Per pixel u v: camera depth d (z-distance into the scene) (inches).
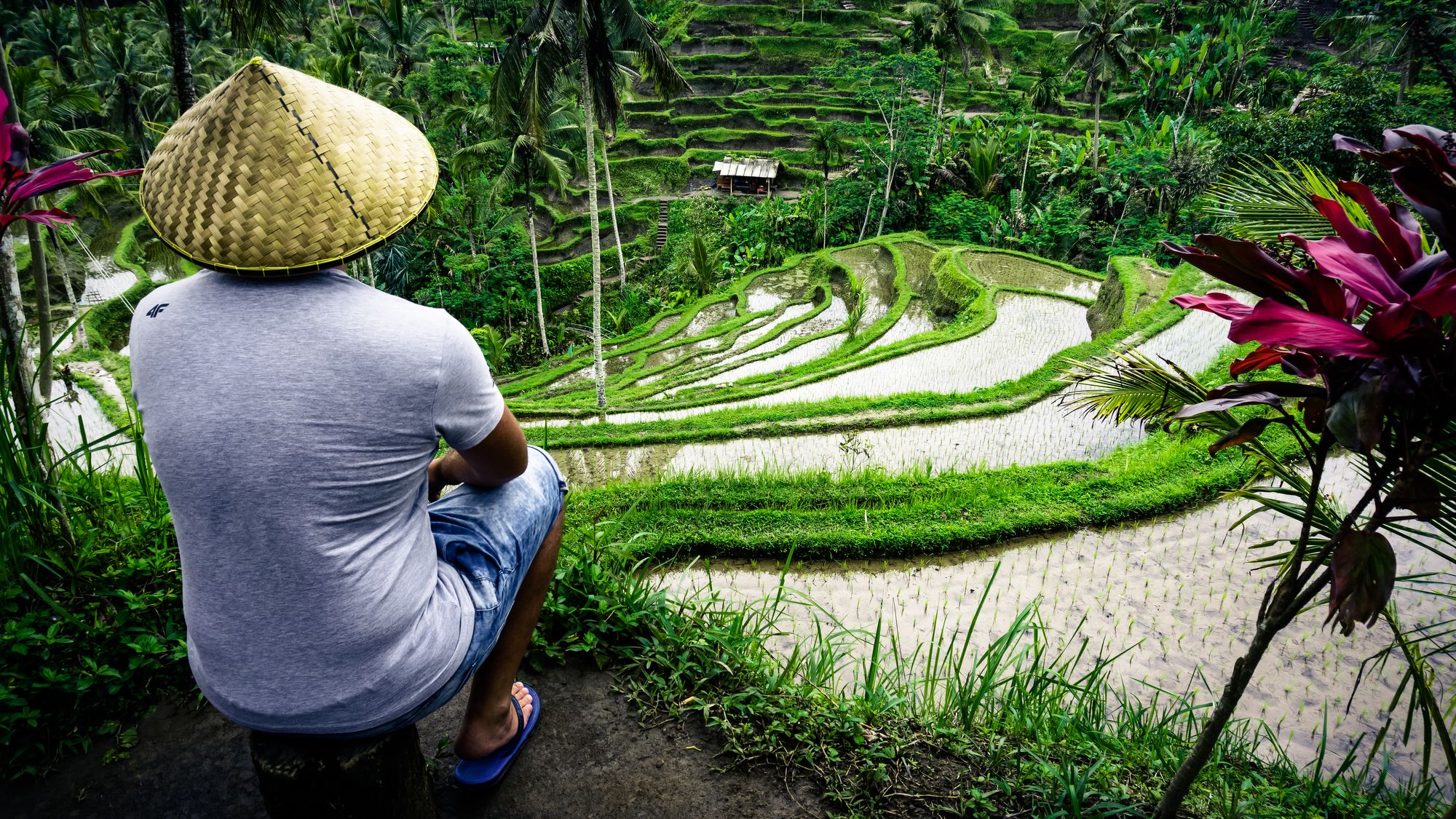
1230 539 291.7
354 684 53.7
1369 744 195.5
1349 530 67.5
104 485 124.1
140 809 79.3
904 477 360.8
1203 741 79.9
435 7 2416.3
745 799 84.2
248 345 48.5
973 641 245.1
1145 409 143.9
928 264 1090.7
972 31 1510.8
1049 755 101.1
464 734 77.7
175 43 474.0
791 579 281.1
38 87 940.0
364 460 49.9
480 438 56.7
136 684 90.7
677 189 1808.6
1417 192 60.4
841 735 93.2
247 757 84.9
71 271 1197.7
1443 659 218.5
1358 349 59.6
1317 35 1635.1
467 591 63.5
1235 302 68.3
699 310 1152.8
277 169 50.4
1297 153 1062.4
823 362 785.6
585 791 83.4
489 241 1408.7
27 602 95.0
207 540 49.7
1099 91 1482.5
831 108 1909.4
